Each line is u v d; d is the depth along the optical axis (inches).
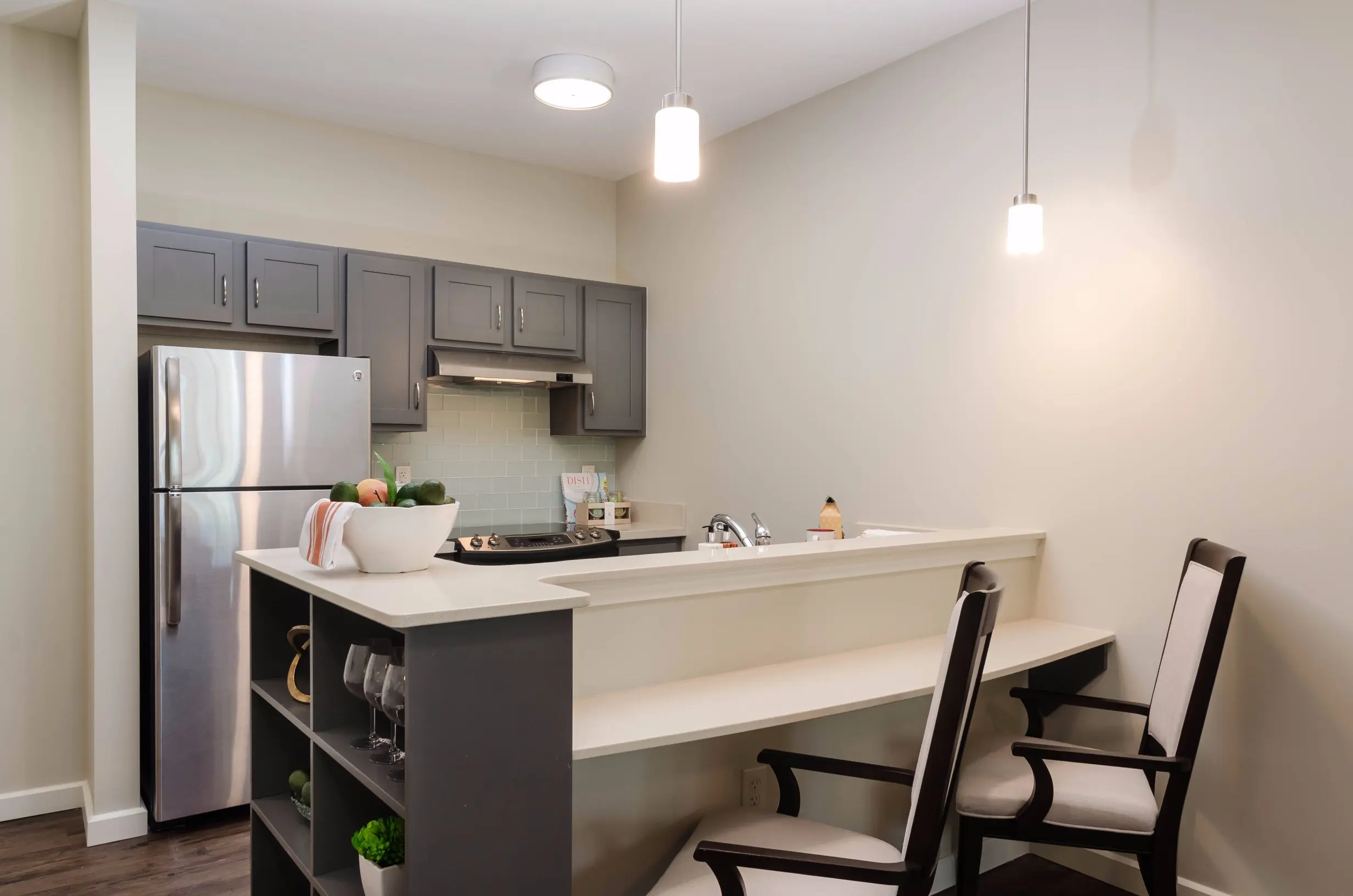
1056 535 111.0
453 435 169.6
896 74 131.4
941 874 99.2
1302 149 89.0
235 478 117.7
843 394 139.6
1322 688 87.6
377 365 147.5
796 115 147.8
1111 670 105.0
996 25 118.2
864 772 71.2
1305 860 88.8
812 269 144.9
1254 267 92.6
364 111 151.5
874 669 81.9
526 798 55.9
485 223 173.9
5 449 119.3
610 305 175.9
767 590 83.4
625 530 165.8
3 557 119.4
